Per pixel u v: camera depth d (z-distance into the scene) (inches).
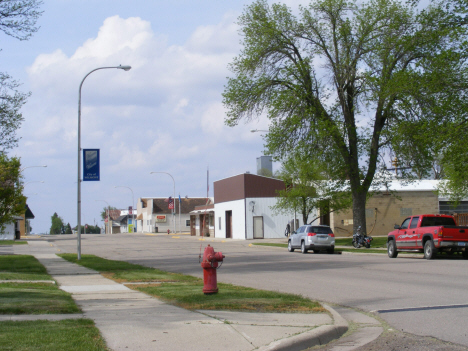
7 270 722.2
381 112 1311.5
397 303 413.1
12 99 815.1
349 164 1337.4
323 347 277.4
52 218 6870.1
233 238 2247.8
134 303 404.2
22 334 262.5
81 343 243.3
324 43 1327.5
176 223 4020.7
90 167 970.7
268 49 1327.5
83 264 854.5
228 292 447.5
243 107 1337.4
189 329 289.9
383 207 1943.9
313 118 1296.8
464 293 455.8
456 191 1421.0
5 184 1273.4
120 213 6166.3
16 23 734.5
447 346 269.4
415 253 1139.9
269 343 258.4
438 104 1072.8
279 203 1726.1
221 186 2406.5
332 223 1939.0
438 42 1112.8
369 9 1268.5
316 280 597.9
